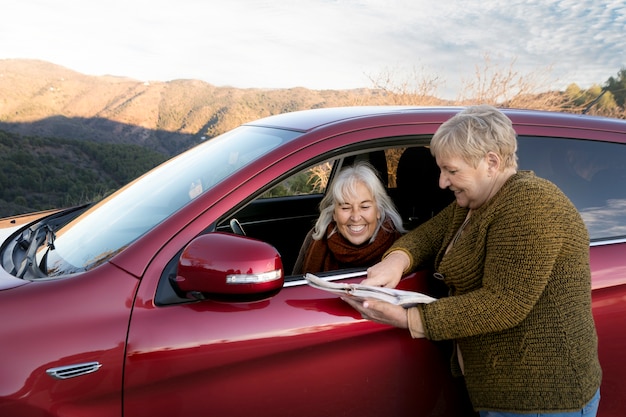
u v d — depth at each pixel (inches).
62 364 63.4
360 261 87.7
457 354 74.0
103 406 65.1
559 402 64.0
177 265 69.0
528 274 61.6
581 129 96.0
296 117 94.7
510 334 65.2
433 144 69.0
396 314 66.7
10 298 65.7
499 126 65.3
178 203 78.7
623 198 94.7
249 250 64.9
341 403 74.2
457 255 69.2
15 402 62.0
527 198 62.7
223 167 83.4
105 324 65.3
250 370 69.5
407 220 99.0
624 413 89.7
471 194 68.3
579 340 64.4
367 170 87.7
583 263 64.8
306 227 133.4
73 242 82.3
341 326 72.8
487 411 68.9
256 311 70.2
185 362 66.8
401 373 76.5
